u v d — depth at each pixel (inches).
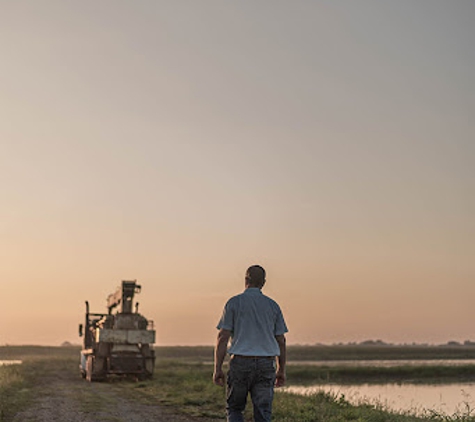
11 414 571.8
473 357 4089.6
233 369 259.1
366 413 563.8
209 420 545.6
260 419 257.1
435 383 1685.5
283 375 271.7
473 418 587.5
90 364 1183.6
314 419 531.2
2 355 3991.1
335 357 4030.5
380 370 1969.7
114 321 1215.6
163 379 1171.3
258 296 266.2
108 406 648.4
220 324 263.4
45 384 1043.9
